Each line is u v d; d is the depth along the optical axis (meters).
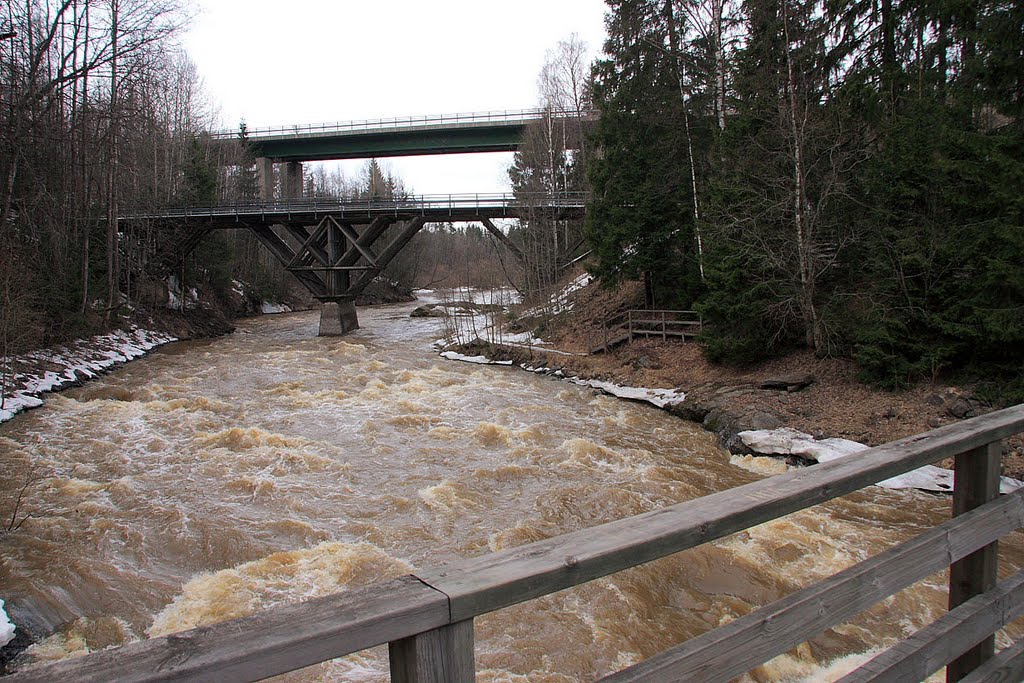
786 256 18.91
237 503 11.45
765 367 19.53
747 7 19.75
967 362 15.53
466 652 1.40
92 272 31.91
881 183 16.73
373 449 14.70
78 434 15.87
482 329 35.78
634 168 25.81
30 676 1.06
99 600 8.37
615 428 16.97
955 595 2.76
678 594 8.42
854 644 7.27
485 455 14.30
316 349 32.25
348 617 1.24
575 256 40.44
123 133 32.50
